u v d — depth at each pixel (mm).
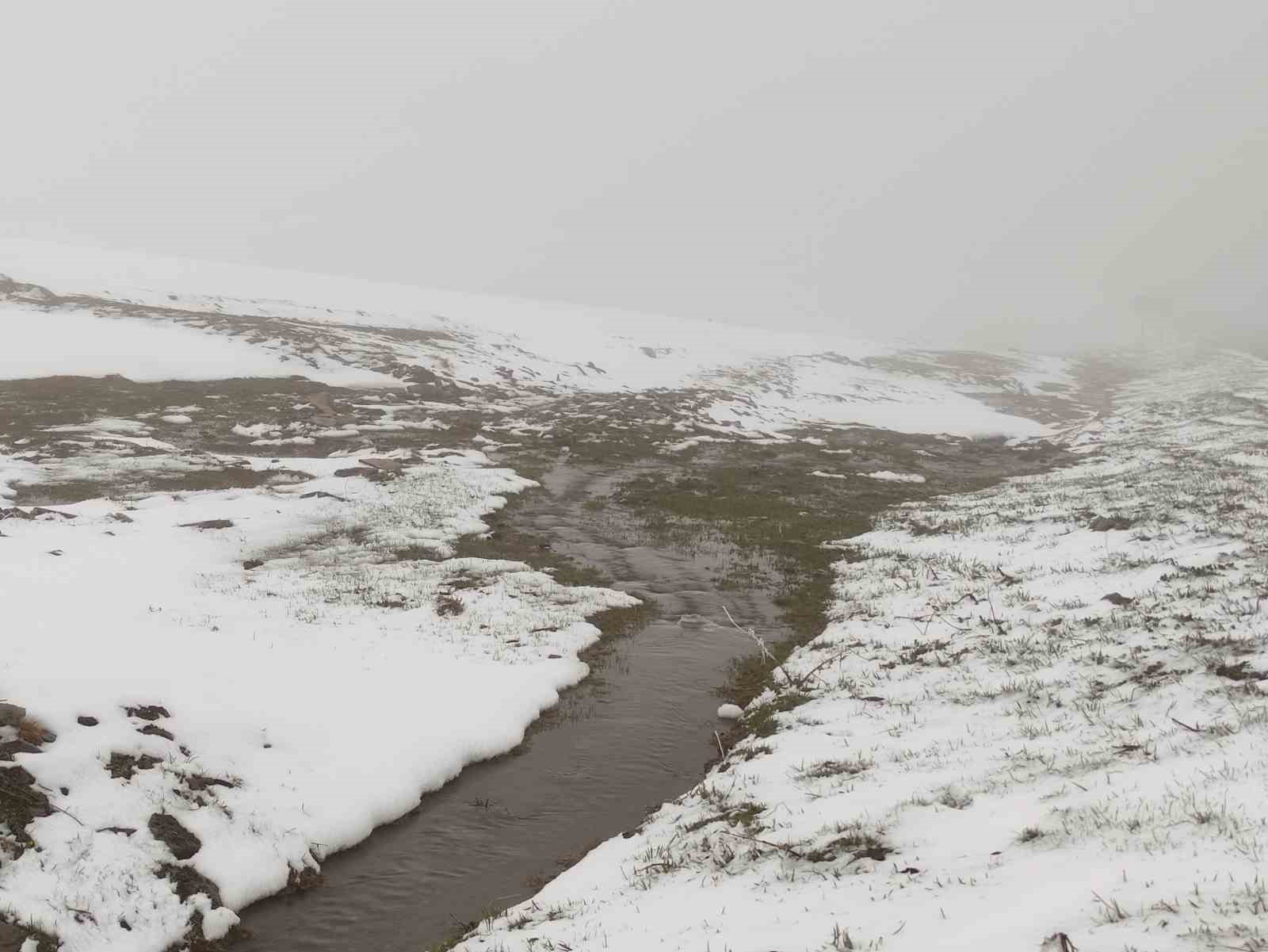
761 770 10773
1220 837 5902
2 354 44531
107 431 35969
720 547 25984
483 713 13250
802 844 8141
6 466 29469
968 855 7031
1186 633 11828
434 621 17281
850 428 56906
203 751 10703
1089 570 17625
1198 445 41812
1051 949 4887
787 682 14656
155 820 9273
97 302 58062
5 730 9508
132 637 13477
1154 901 5164
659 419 51469
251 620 15977
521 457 39938
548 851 10055
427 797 11328
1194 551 17266
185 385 45312
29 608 14516
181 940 8211
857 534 27781
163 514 24984
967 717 11125
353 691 13273
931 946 5500
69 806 9008
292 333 57531
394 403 47688
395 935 8492
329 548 23312
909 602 18188
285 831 9898
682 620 19000
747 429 53281
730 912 7000
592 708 14203
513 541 25453
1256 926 4566
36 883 8039
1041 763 8797
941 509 30984
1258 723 8211
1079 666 11820
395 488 30734
